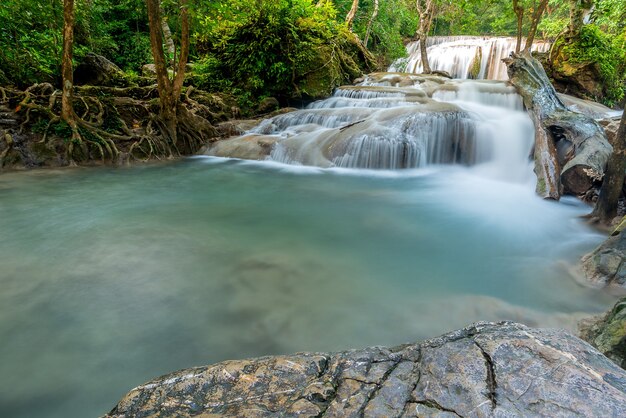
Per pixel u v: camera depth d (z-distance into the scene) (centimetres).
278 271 353
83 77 1037
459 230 476
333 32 1470
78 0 1041
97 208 541
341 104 1166
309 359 150
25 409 196
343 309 290
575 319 273
